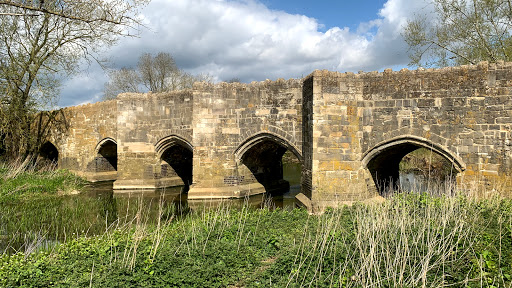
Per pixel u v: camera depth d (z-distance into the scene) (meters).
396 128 12.69
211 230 9.37
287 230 9.45
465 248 6.73
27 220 12.91
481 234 7.27
